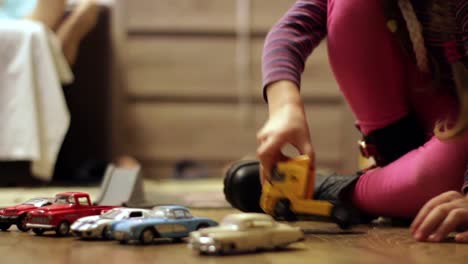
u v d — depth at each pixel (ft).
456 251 3.16
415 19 3.99
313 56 13.71
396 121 4.30
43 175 9.50
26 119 9.11
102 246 3.25
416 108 4.34
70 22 10.31
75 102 13.23
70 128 13.20
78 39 10.68
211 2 13.70
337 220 3.68
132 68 13.62
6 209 3.77
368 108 4.28
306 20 4.17
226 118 13.76
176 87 13.71
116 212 3.47
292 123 3.53
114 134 13.42
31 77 9.17
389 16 3.99
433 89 4.21
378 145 4.38
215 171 13.64
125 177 4.85
